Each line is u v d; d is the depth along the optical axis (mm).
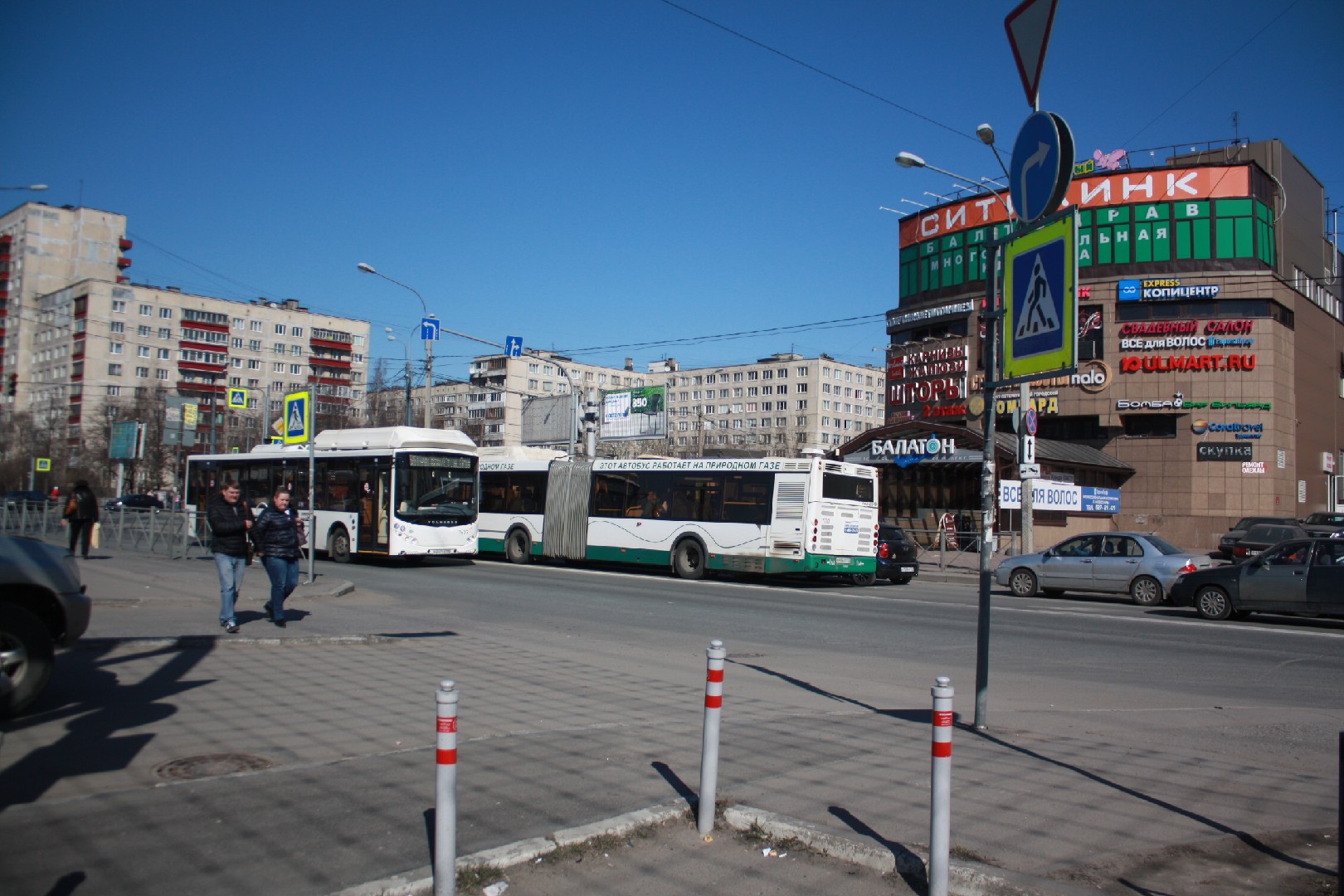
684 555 23344
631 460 24641
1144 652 13070
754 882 4586
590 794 5754
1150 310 41344
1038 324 7336
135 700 8094
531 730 7531
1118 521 41750
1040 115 7430
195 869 4480
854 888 4527
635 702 8898
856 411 113312
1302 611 16094
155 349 89750
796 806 5594
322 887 4312
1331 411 47844
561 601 17625
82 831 4918
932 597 20766
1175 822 5496
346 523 24547
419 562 25875
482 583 20594
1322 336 47219
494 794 5711
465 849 4785
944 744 4371
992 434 8062
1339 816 3943
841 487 22312
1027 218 7582
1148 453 41500
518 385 97125
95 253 93500
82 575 18453
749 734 7504
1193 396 40469
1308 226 47312
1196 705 9578
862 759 6773
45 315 91062
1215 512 40062
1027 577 21703
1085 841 5125
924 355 46188
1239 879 4637
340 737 7129
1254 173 40844
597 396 50969
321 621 13656
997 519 34188
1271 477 39438
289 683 9141
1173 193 41031
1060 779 6363
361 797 5574
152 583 17281
